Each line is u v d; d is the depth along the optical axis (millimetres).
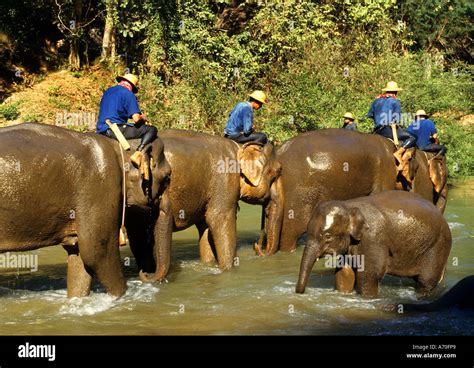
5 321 7039
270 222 10258
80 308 7453
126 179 7969
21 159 6914
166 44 19719
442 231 8203
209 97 18906
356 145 10344
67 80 20484
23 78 20391
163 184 8398
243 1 23422
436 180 11953
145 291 8172
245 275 9086
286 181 10250
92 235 7430
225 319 7090
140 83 18891
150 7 19406
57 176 7125
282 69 21188
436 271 8172
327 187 10141
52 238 7297
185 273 9211
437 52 24641
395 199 8148
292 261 9891
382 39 22078
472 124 21688
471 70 23719
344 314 7246
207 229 9906
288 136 19062
